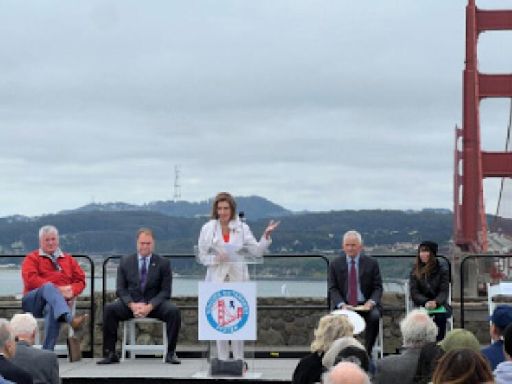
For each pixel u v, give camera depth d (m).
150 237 12.23
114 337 12.09
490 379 4.98
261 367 11.78
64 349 12.36
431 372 7.07
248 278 11.07
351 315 10.61
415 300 12.53
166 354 12.10
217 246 10.92
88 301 14.19
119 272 12.25
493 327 7.60
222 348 10.87
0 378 6.89
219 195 11.14
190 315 14.33
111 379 10.76
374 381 7.62
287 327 14.30
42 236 12.22
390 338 14.20
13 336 7.34
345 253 12.41
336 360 6.95
